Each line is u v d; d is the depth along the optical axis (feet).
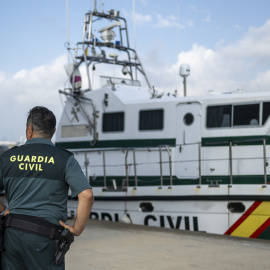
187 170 26.91
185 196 25.18
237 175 25.55
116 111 29.68
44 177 8.84
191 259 17.12
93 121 30.58
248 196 23.47
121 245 19.70
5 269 8.84
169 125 27.71
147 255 17.71
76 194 8.83
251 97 25.77
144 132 28.48
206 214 24.68
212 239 21.86
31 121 9.31
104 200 28.25
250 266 16.05
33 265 8.68
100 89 30.60
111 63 34.04
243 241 21.57
